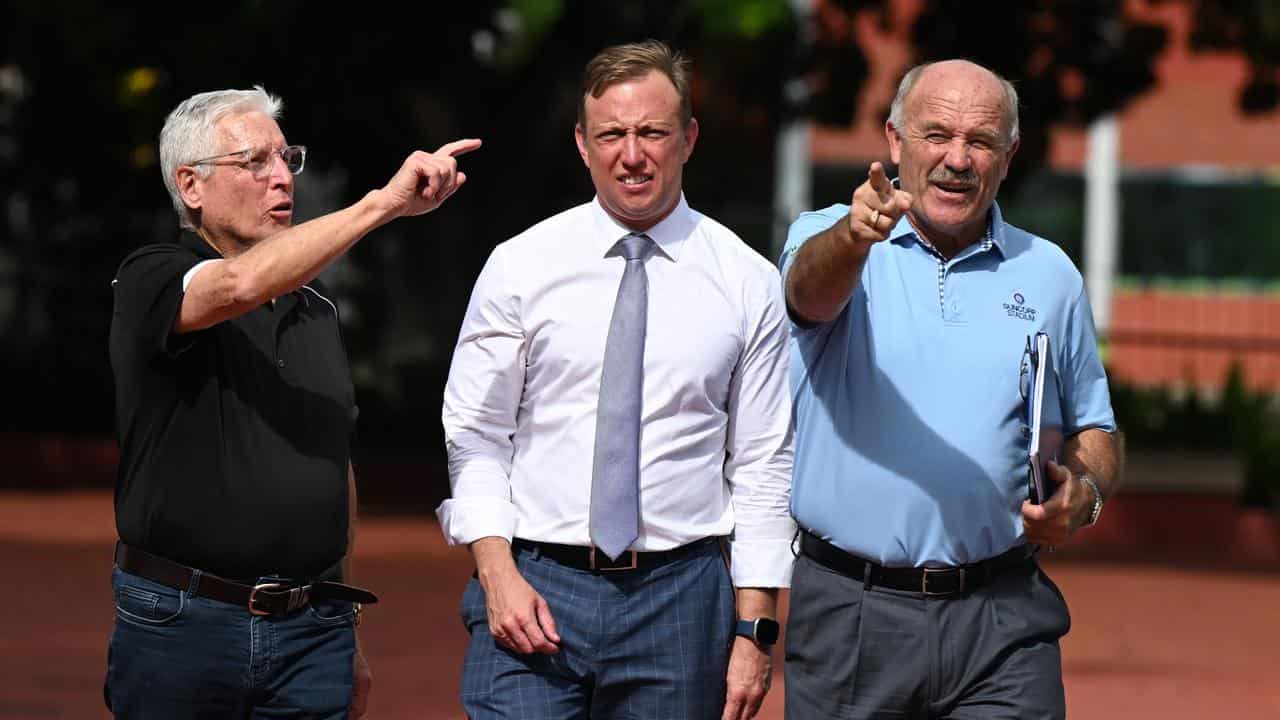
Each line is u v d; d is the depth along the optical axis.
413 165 15.65
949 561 17.48
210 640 16.14
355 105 68.81
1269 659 39.03
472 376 17.22
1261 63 71.06
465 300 79.62
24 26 67.44
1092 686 35.12
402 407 76.56
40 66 69.38
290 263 15.49
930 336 17.64
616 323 16.84
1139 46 69.56
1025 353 17.66
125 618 16.25
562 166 78.19
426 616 40.03
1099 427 18.56
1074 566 56.72
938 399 17.53
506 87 76.94
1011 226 18.38
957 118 17.27
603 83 16.73
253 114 17.00
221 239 16.92
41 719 28.61
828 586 17.78
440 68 70.81
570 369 16.88
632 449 16.70
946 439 17.45
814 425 17.80
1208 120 114.56
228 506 16.12
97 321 77.12
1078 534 64.75
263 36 66.56
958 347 17.61
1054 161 114.19
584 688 17.11
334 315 17.38
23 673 32.25
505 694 16.91
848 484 17.58
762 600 17.27
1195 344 90.31
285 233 15.66
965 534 17.45
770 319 17.20
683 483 16.91
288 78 67.50
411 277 80.38
